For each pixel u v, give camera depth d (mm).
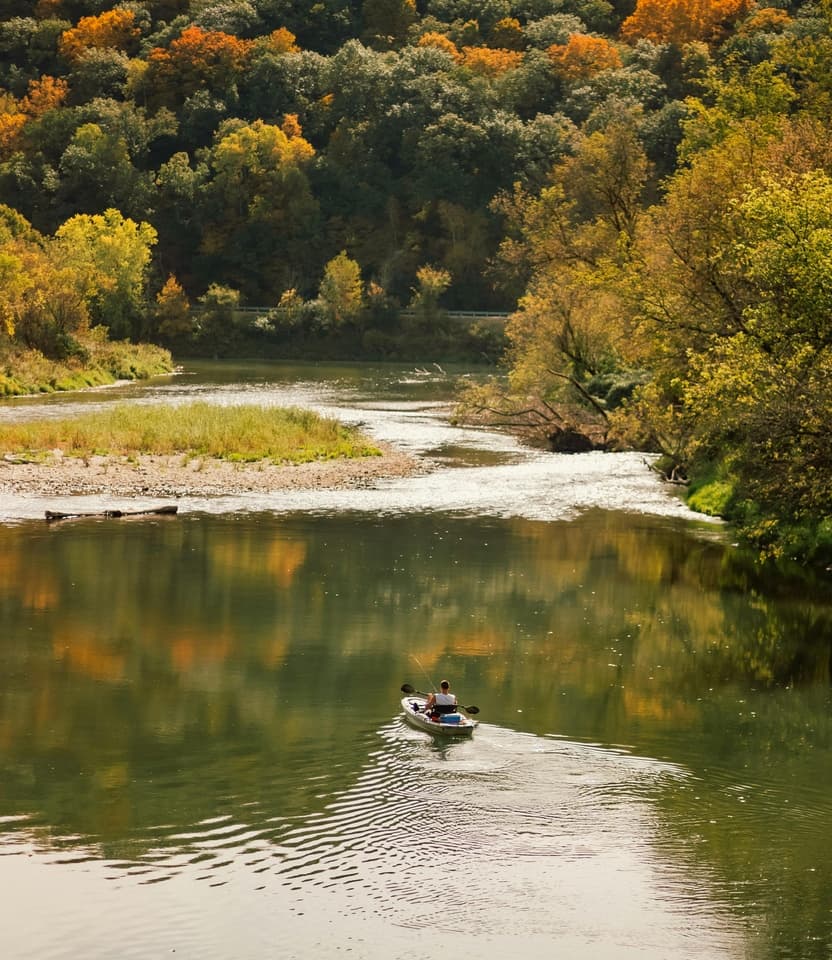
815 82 83625
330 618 39250
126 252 189625
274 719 29219
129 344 166750
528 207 104438
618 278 73562
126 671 33281
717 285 56375
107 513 56719
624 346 74188
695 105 84000
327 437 80375
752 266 48375
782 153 57125
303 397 121125
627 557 49344
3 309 128250
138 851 22078
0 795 24609
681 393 59031
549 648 36281
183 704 30453
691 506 60656
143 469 68750
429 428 94812
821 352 44406
